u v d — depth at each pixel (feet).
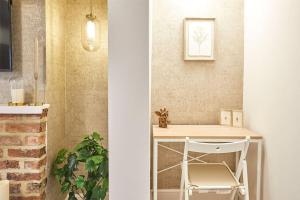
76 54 9.27
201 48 9.14
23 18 7.51
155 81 9.30
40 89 7.56
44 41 7.53
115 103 4.70
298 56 5.77
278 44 6.70
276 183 6.77
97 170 7.65
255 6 8.22
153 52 9.23
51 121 8.02
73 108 9.41
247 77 8.89
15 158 7.25
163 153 9.36
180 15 9.16
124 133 4.73
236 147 6.55
